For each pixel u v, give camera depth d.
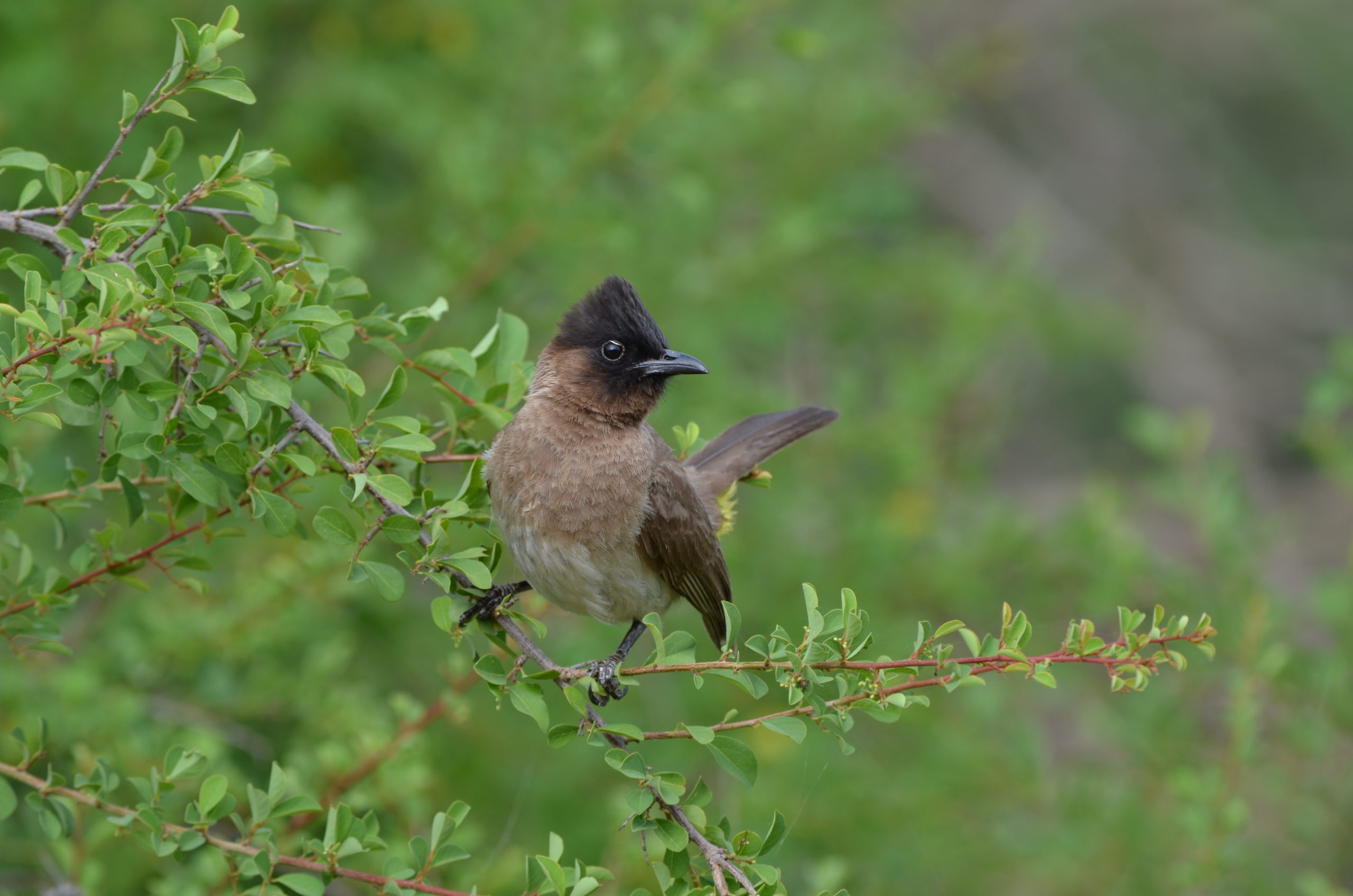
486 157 12.07
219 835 8.73
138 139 12.47
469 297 12.02
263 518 6.42
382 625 12.33
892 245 17.77
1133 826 11.49
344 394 6.65
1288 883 11.85
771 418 10.19
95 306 5.87
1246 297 27.44
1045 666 6.09
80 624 11.09
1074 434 25.95
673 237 13.93
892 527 13.55
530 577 8.48
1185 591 12.35
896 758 12.95
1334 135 28.61
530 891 6.18
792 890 11.73
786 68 15.34
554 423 8.41
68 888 8.06
